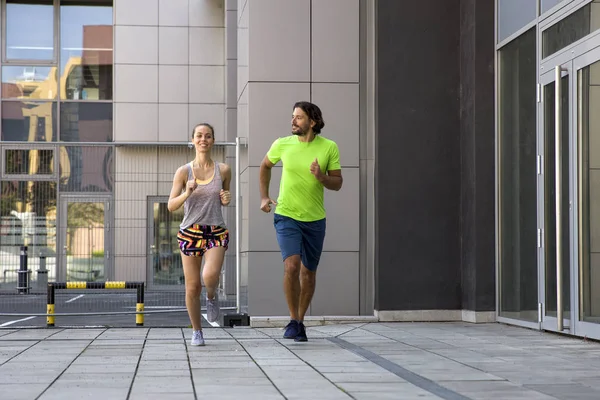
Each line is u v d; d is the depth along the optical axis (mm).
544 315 11453
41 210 14242
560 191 10711
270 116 13328
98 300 14445
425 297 13367
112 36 32062
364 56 13602
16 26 31812
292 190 9641
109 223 14258
